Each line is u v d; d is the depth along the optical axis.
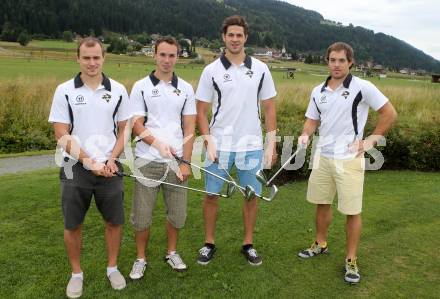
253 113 4.16
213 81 4.10
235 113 4.11
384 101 3.90
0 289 3.80
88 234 4.93
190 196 6.24
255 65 4.12
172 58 3.77
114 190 3.66
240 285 3.99
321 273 4.25
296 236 5.10
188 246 4.77
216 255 4.56
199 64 66.31
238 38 3.95
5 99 12.77
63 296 3.73
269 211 5.87
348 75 3.98
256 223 5.44
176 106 3.86
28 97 13.17
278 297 3.83
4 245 4.58
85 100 3.44
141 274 4.02
